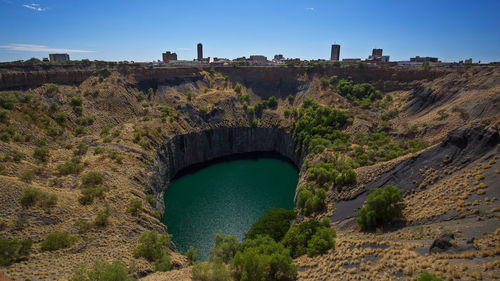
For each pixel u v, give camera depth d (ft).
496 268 91.45
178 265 162.40
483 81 299.99
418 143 270.26
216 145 416.05
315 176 255.29
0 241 128.16
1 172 188.96
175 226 247.09
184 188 322.75
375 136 309.63
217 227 246.06
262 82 515.09
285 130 426.51
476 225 125.90
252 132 435.94
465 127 194.08
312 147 330.54
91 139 292.81
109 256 149.89
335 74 482.28
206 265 130.82
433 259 107.65
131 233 179.11
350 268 123.13
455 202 151.02
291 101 474.90
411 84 406.41
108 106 360.69
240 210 274.57
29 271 122.11
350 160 259.39
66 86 352.90
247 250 141.69
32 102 290.76
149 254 159.74
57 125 290.76
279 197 300.81
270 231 190.60
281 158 416.26
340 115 360.07
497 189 145.38
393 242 133.28
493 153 173.37
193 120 400.67
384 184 203.41
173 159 354.74
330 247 149.28
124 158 266.98
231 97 461.78
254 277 124.47
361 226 168.14
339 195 217.56
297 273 130.31
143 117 364.79
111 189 214.07
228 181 341.21
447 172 181.37
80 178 217.56
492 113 249.34
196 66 520.83
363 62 512.63
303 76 497.87
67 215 173.06
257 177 352.28
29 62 346.33
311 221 181.78
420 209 161.58
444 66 392.06
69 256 142.92
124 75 415.44
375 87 442.50
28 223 155.84
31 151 237.86
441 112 296.51
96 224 174.40
